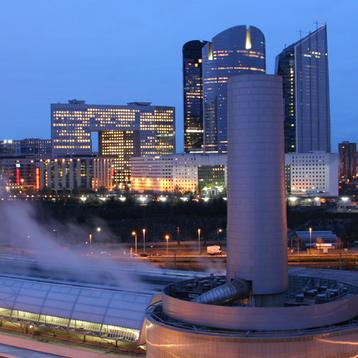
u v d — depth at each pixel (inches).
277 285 3405.5
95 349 4308.6
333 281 3757.4
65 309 4596.5
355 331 3149.6
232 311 3132.4
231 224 3462.1
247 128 3366.1
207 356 3093.0
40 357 4308.6
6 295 4948.3
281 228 3427.7
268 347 3009.4
